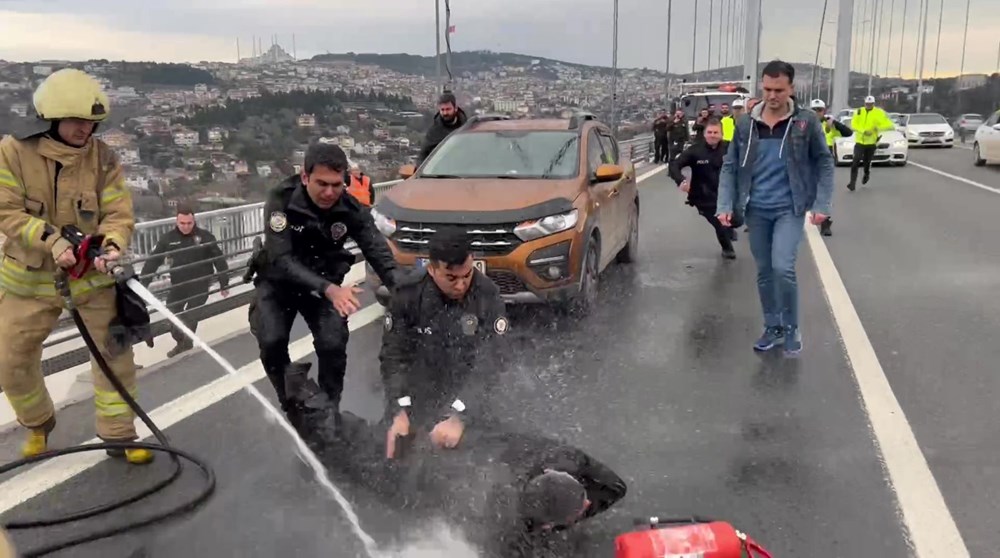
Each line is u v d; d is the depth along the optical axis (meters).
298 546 3.54
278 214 4.34
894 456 4.47
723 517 3.84
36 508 3.95
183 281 7.29
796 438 4.74
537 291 6.91
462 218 6.86
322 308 4.71
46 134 4.08
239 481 4.20
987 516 3.82
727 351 6.46
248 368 6.16
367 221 4.57
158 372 6.11
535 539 3.45
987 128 25.59
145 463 4.44
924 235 12.03
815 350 6.46
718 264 10.20
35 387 4.45
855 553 3.53
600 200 8.02
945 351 6.33
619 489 3.69
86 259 4.07
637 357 6.29
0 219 4.04
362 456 4.02
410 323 3.82
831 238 11.96
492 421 3.75
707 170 10.20
